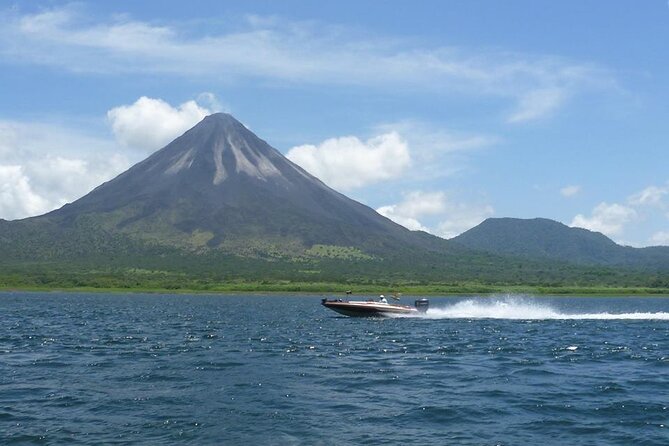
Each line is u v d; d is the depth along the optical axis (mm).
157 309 123000
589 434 25953
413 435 25672
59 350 52312
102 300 167500
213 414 28766
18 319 89250
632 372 41312
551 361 46438
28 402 31172
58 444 24203
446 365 44031
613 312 123750
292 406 30422
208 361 45719
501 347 55125
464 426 27047
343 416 28547
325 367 42938
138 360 46312
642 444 24578
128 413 28922
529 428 26766
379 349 53406
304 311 118562
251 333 68938
